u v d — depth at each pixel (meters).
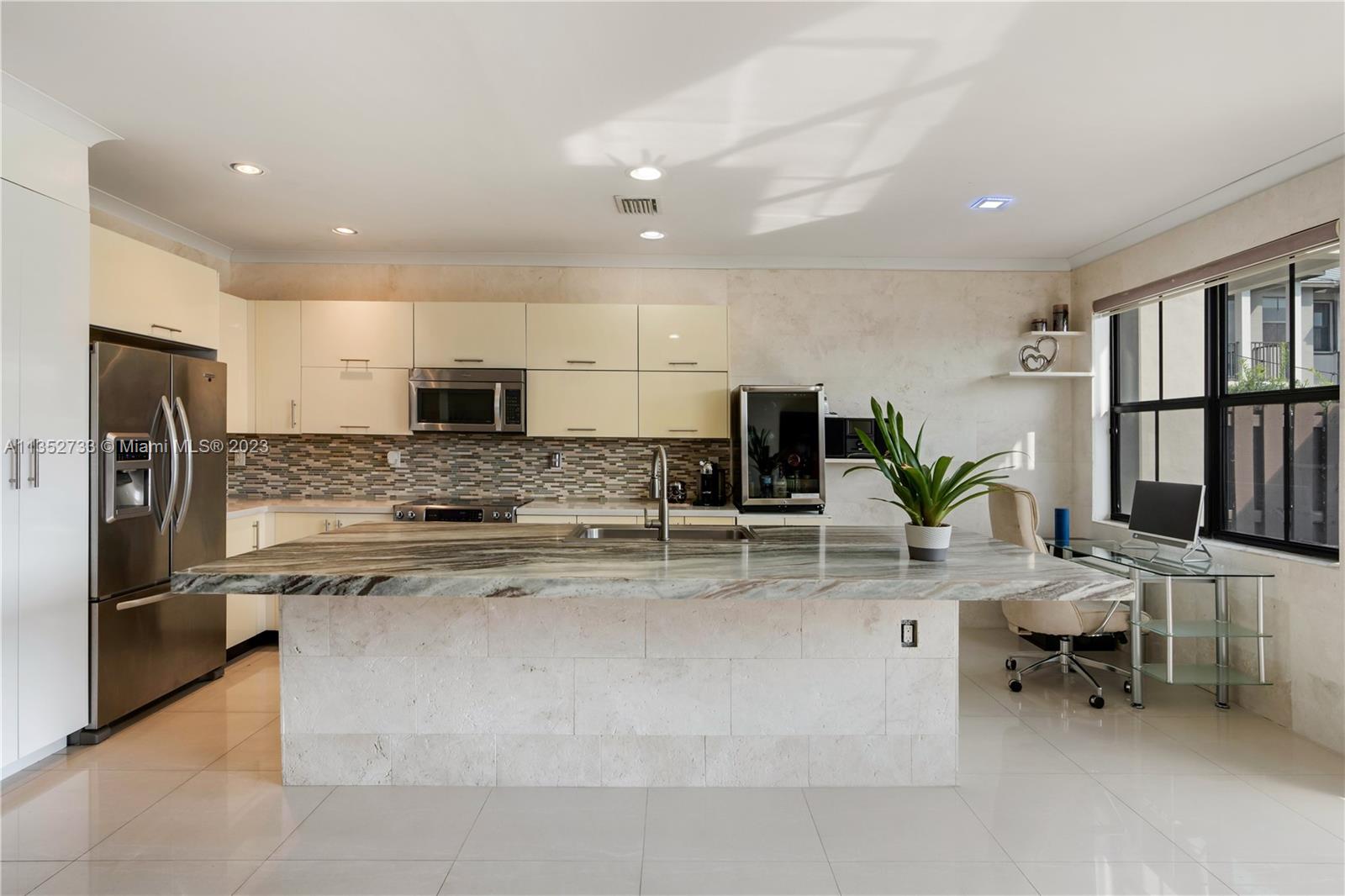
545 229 4.35
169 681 3.49
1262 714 3.45
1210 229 3.79
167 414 3.41
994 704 3.60
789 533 2.97
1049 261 5.00
